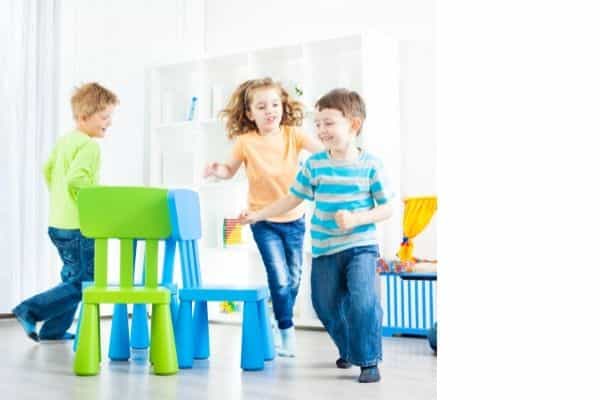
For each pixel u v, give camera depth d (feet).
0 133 10.96
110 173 12.50
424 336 9.62
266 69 12.18
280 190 8.34
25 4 11.34
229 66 12.62
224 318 11.60
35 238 11.37
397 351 7.96
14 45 11.17
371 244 6.18
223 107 12.32
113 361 7.11
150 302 6.33
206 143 12.59
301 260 7.95
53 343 8.52
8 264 11.03
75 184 8.40
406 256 10.04
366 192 6.27
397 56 11.29
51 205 8.78
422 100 11.05
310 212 10.80
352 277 6.01
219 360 7.18
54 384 5.74
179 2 13.83
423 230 10.55
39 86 11.49
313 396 5.16
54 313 8.44
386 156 10.71
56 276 11.57
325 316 6.46
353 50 11.29
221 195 12.48
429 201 9.91
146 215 6.61
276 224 7.75
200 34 13.97
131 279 6.60
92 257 8.54
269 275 7.63
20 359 7.20
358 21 11.86
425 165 10.96
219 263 12.58
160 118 13.17
